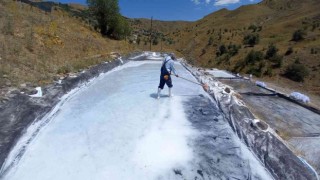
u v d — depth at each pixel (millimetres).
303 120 7941
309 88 26641
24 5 21203
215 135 6066
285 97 10648
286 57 36906
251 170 4723
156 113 7168
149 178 4340
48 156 4824
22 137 5227
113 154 4988
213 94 8875
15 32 13047
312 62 32969
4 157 4422
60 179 4195
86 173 4379
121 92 9148
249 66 38312
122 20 29062
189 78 13047
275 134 5820
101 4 26797
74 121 6414
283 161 4723
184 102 8352
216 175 4523
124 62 16359
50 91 7691
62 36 16844
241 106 7363
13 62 9117
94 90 9273
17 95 6594
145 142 5496
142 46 34094
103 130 5977
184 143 5578
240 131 6113
